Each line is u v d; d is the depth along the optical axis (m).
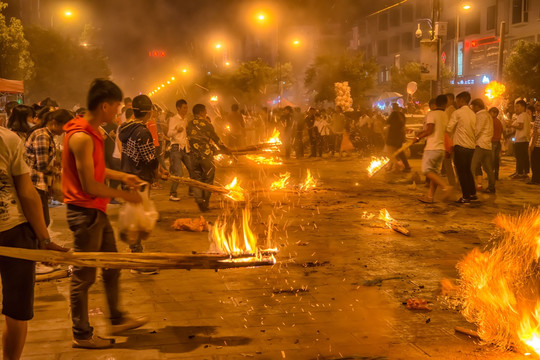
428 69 19.41
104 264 3.88
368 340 4.62
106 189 4.38
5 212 3.78
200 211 10.45
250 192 12.95
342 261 7.00
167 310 5.29
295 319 5.08
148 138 6.43
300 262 6.95
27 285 3.85
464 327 4.88
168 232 8.65
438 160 11.23
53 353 4.36
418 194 12.69
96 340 4.48
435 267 6.72
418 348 4.46
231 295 5.72
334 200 11.83
